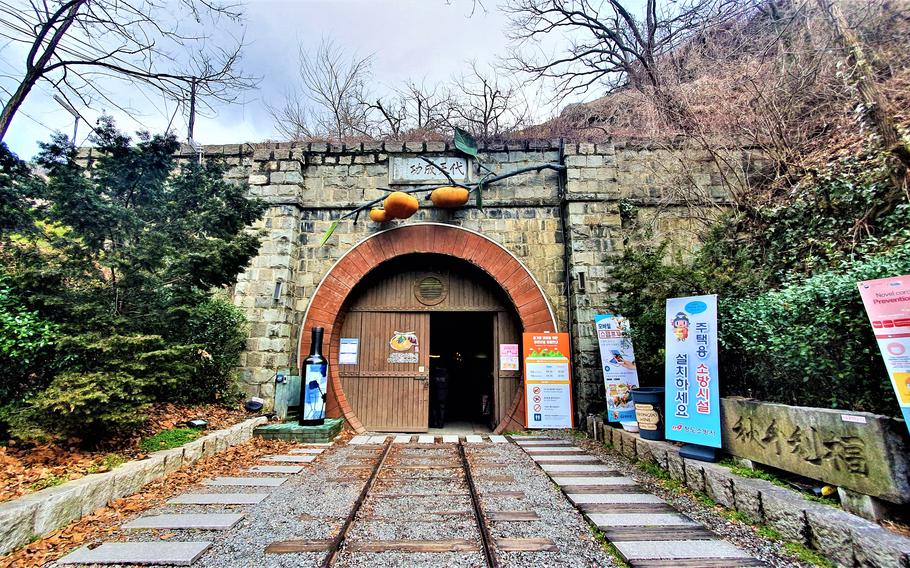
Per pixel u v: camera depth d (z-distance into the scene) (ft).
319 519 11.18
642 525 10.52
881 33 21.99
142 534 10.17
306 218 26.61
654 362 18.63
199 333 21.01
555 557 9.12
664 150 26.30
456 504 12.39
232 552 9.32
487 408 33.73
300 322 25.25
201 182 17.22
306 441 20.74
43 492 10.40
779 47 23.16
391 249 26.07
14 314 12.98
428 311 26.96
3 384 13.24
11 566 8.55
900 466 8.66
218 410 21.74
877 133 16.70
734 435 13.05
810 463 10.37
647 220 25.59
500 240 26.20
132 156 15.11
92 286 14.57
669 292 17.62
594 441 20.85
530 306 25.13
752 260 18.01
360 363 26.35
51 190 13.76
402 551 9.45
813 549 9.04
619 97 41.42
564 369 24.08
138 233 15.16
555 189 26.66
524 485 14.05
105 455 13.85
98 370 13.57
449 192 25.31
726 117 22.95
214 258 15.99
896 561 7.45
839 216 17.25
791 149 20.93
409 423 25.73
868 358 10.20
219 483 14.30
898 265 10.01
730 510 11.37
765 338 12.89
